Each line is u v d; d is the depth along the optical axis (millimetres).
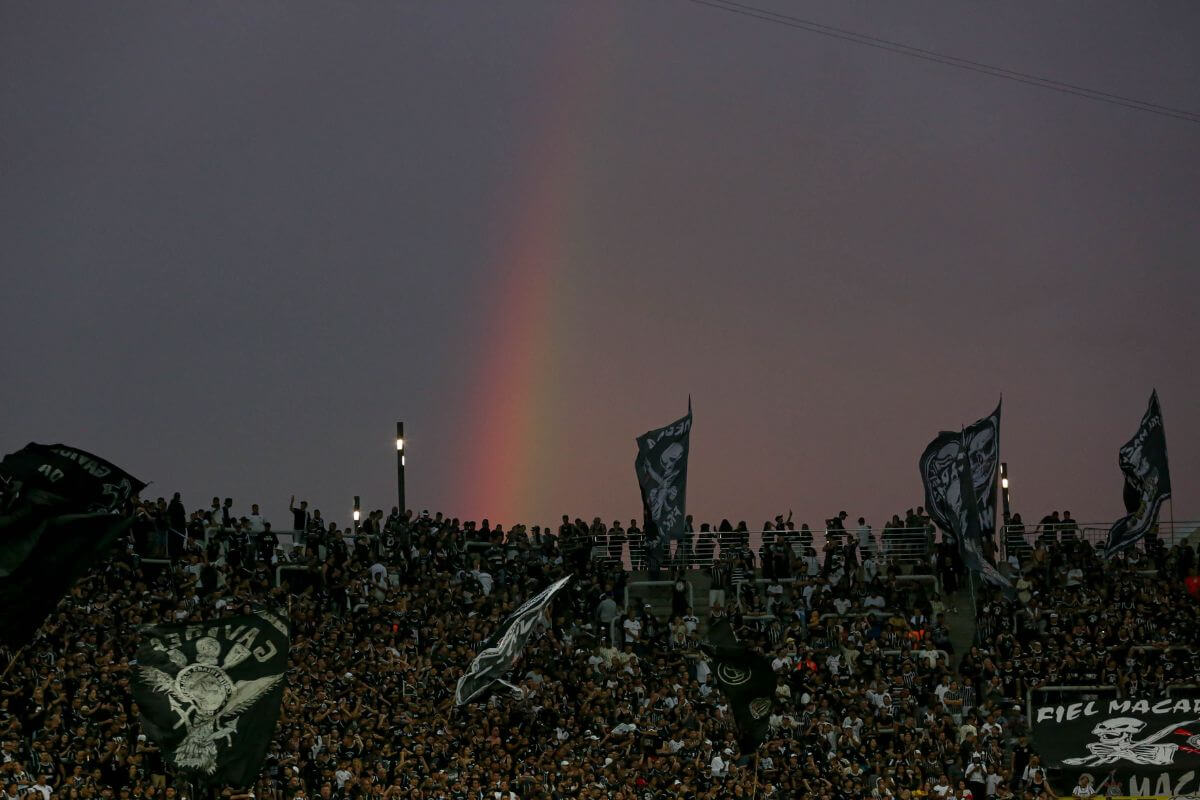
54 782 44094
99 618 53594
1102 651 59969
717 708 57062
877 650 60719
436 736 50938
